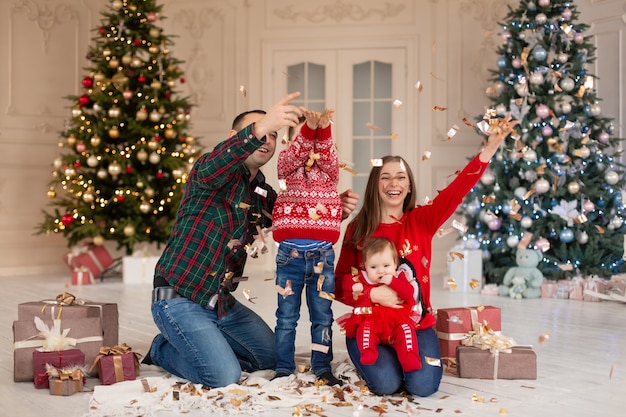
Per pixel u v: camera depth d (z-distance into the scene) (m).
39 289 6.61
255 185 3.18
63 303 3.39
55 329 3.15
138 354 3.25
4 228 7.88
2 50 7.89
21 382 3.15
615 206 6.37
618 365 3.49
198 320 3.02
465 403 2.83
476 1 8.04
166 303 3.06
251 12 8.47
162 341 3.26
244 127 3.07
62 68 8.30
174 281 3.05
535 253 6.08
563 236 6.20
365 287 2.99
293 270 3.09
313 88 8.38
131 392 2.93
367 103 8.29
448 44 8.11
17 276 7.74
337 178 3.08
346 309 5.25
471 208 6.49
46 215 7.34
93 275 7.11
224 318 3.25
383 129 8.26
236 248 3.08
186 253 3.06
